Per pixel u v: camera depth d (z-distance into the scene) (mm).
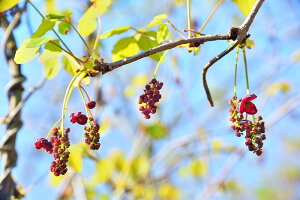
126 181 4316
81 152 3018
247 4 2309
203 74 1943
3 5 2102
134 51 2309
